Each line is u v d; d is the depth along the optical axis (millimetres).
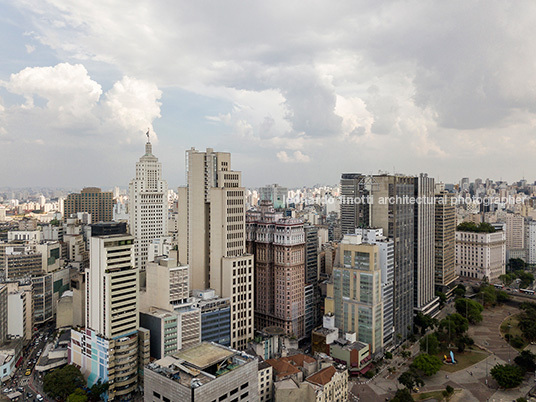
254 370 183250
